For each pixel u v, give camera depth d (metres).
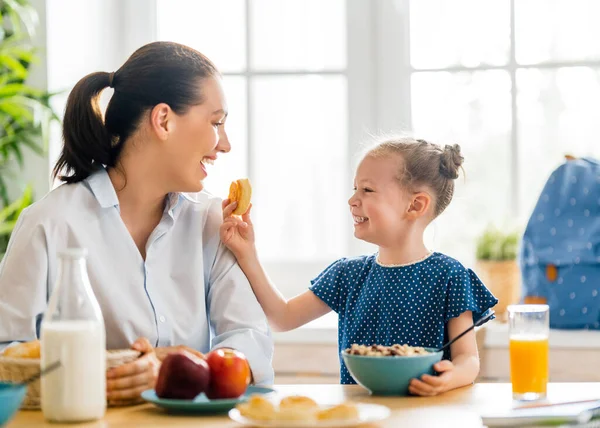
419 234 1.86
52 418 1.25
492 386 1.54
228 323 1.74
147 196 1.73
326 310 1.96
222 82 1.75
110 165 1.73
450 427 1.21
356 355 1.46
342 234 3.01
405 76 2.96
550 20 2.89
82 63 2.81
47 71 2.65
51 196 1.69
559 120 2.90
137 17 2.98
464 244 2.94
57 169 1.75
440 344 1.76
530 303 2.65
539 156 2.91
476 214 2.94
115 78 1.72
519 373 1.41
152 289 1.70
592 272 2.59
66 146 1.72
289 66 3.01
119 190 1.73
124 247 1.69
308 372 2.61
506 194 2.92
